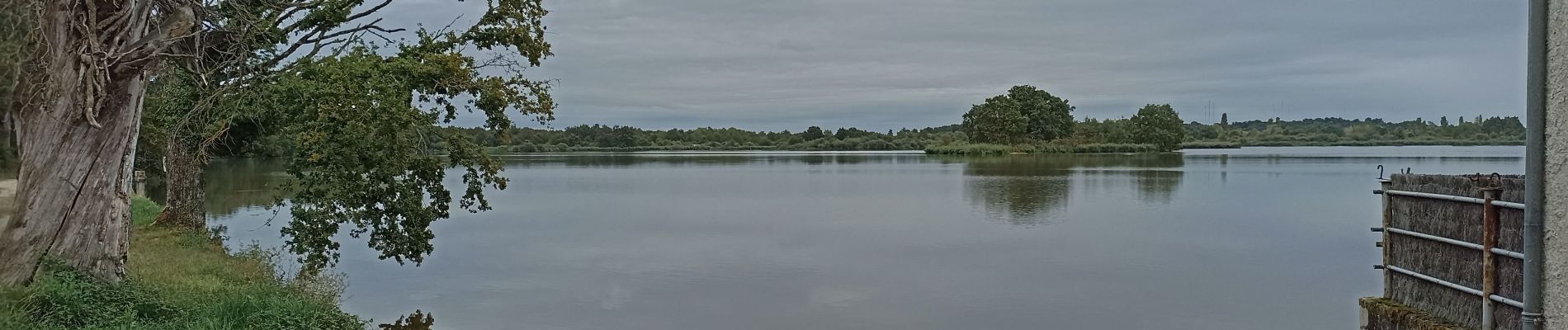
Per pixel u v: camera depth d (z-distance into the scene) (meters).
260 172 54.41
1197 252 23.20
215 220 28.02
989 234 27.55
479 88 16.23
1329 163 82.00
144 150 30.03
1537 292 3.39
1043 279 18.91
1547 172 3.33
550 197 45.16
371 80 14.63
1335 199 41.03
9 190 10.47
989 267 20.56
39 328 8.60
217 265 15.30
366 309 15.22
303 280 15.07
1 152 10.40
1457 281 6.83
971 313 15.53
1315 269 20.19
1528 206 3.40
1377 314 7.58
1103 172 68.75
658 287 17.81
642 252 23.12
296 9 15.76
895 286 18.00
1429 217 7.15
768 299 16.56
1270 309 15.79
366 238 24.08
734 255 22.62
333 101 14.13
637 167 90.25
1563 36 3.24
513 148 167.50
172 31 11.02
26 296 9.19
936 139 173.62
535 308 15.60
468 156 16.16
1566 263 3.26
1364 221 31.06
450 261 20.89
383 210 15.27
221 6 13.55
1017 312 15.60
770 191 49.44
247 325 10.26
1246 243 24.88
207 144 17.56
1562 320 3.29
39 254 10.16
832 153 170.12
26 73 10.01
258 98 15.29
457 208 37.75
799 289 17.75
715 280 18.61
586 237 26.73
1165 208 36.78
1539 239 3.38
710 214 35.47
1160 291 17.47
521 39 17.23
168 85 17.08
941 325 14.57
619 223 31.47
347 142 14.20
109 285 10.30
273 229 25.34
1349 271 19.97
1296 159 96.75
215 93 15.30
